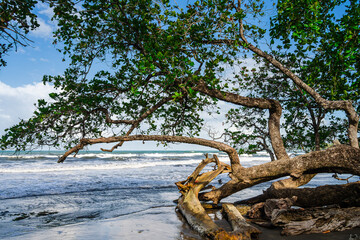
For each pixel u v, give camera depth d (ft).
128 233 12.34
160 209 19.27
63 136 21.83
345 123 27.09
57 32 21.07
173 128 26.50
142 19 18.49
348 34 15.17
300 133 27.55
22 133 20.30
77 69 22.63
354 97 18.65
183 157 137.18
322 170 15.46
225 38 18.52
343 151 14.44
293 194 16.29
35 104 20.92
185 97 22.30
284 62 26.02
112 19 20.07
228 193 18.47
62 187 32.81
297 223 11.79
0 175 46.78
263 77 27.22
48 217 17.51
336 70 17.52
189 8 17.65
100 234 12.20
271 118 21.30
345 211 12.33
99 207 20.83
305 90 18.11
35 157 108.68
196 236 11.78
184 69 16.34
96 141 16.56
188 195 17.51
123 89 22.68
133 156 135.23
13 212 19.26
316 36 16.85
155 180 40.45
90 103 21.74
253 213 15.05
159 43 18.01
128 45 21.49
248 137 26.16
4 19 13.67
